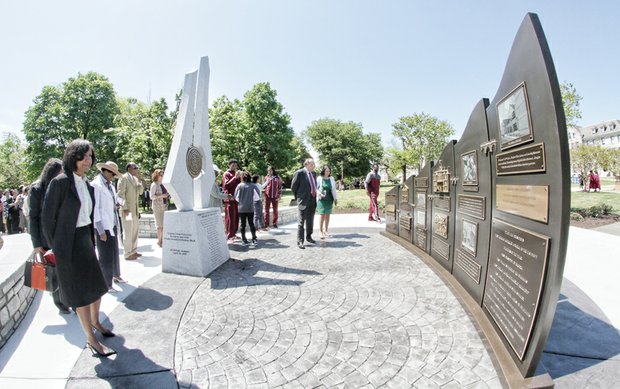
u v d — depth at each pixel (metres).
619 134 64.50
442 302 3.79
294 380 2.41
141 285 4.53
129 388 2.34
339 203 15.14
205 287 4.42
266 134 33.06
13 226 14.28
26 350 2.91
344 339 3.00
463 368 2.53
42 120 28.95
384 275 4.80
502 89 2.92
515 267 2.59
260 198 8.77
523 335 2.34
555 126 2.05
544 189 2.19
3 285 3.10
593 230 8.48
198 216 5.06
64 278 2.60
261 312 3.61
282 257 5.96
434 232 5.27
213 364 2.63
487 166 3.30
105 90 31.02
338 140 59.28
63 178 2.63
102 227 3.74
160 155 21.62
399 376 2.44
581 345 2.80
